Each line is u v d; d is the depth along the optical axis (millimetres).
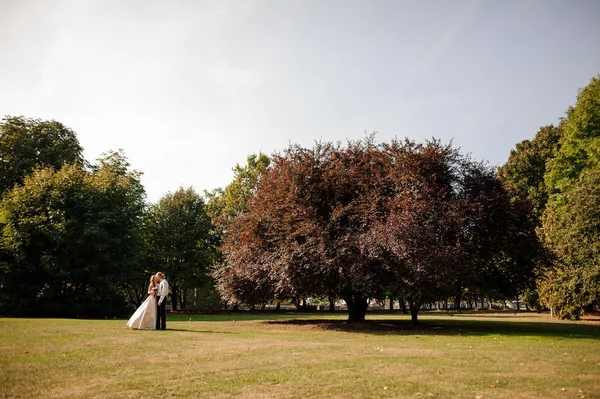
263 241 23047
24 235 27938
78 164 39188
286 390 6797
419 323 23469
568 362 9578
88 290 32375
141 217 45938
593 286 25578
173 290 51062
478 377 7824
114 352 10016
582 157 34250
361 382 7348
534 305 40688
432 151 21188
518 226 22047
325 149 23469
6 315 27516
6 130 36250
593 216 26281
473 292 25734
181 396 6422
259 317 34281
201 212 52031
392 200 20438
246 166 50688
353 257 18922
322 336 15641
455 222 19297
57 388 6750
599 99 33250
